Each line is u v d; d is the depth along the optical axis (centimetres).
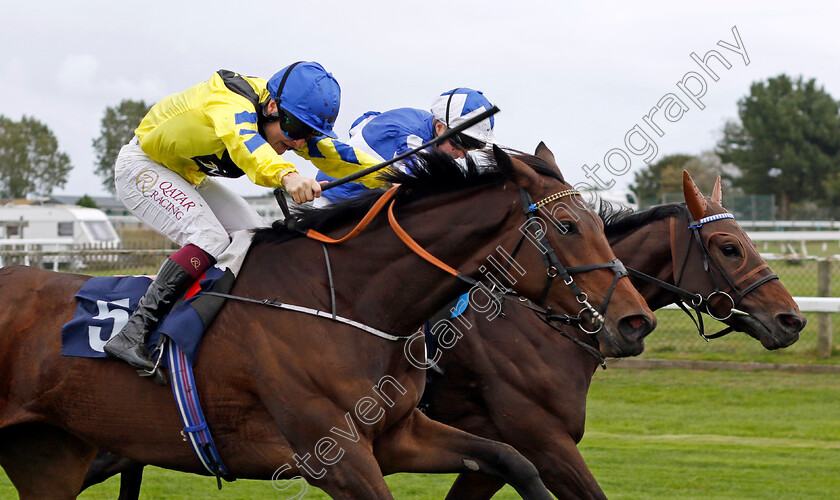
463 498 486
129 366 415
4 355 431
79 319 424
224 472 421
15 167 5531
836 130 4322
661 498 627
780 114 4359
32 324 434
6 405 433
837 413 928
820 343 1152
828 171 4291
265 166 396
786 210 4094
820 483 668
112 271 1816
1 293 441
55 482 457
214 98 419
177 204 429
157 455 422
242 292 411
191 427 405
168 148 430
